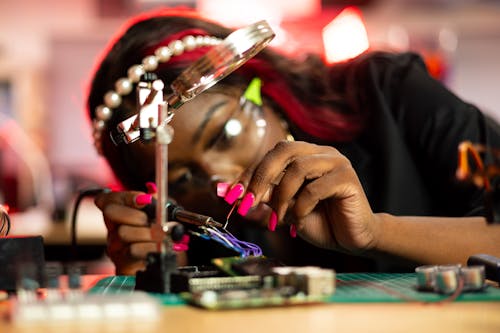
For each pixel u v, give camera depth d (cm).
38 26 531
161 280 90
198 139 135
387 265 157
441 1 435
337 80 171
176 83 96
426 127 162
